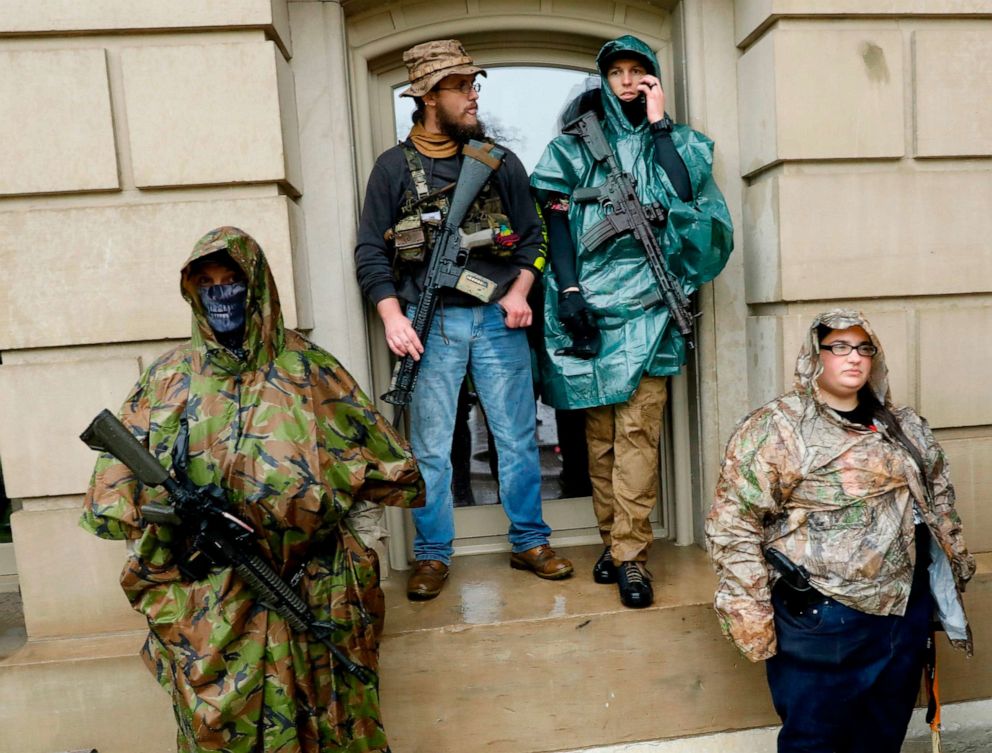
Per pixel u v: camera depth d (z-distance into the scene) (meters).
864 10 2.76
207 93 2.50
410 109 3.18
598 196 2.62
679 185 2.57
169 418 1.86
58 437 2.52
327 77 2.79
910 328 2.90
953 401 2.91
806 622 2.01
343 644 1.92
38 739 2.39
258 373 1.88
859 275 2.83
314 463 1.86
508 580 2.84
